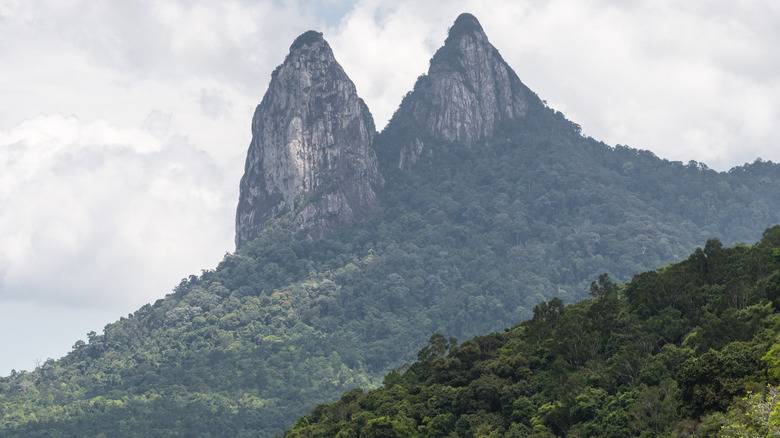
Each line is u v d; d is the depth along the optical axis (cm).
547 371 19100
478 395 19100
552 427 17188
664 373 16888
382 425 18875
